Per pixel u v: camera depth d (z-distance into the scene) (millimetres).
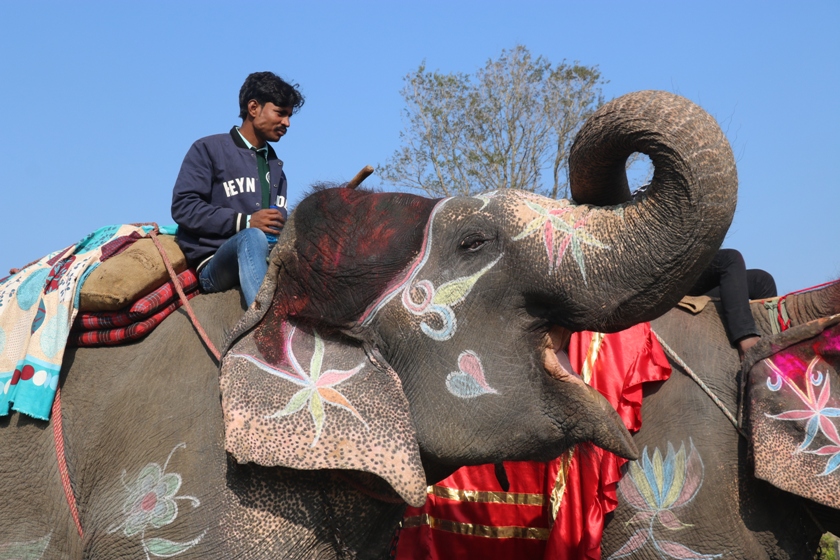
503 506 4324
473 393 2904
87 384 3236
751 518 4012
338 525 3057
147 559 2914
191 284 3564
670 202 2703
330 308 2996
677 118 2666
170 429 3031
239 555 2891
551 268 2865
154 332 3344
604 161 2812
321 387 2906
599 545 3939
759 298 4684
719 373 4145
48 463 3139
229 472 2943
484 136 17766
